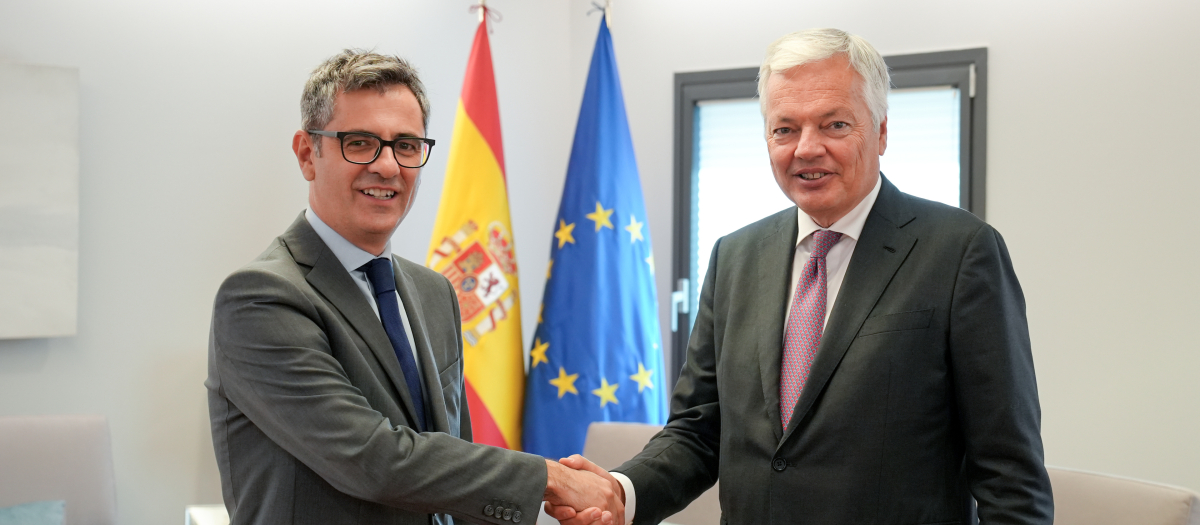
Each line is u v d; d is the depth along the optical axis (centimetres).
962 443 164
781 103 168
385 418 146
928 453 158
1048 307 352
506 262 335
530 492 153
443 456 146
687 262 405
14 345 283
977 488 156
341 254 158
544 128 418
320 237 158
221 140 319
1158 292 339
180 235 311
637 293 344
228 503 151
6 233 277
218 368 149
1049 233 352
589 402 329
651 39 412
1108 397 344
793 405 166
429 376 160
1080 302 348
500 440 326
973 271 157
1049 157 352
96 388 296
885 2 373
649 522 187
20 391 283
